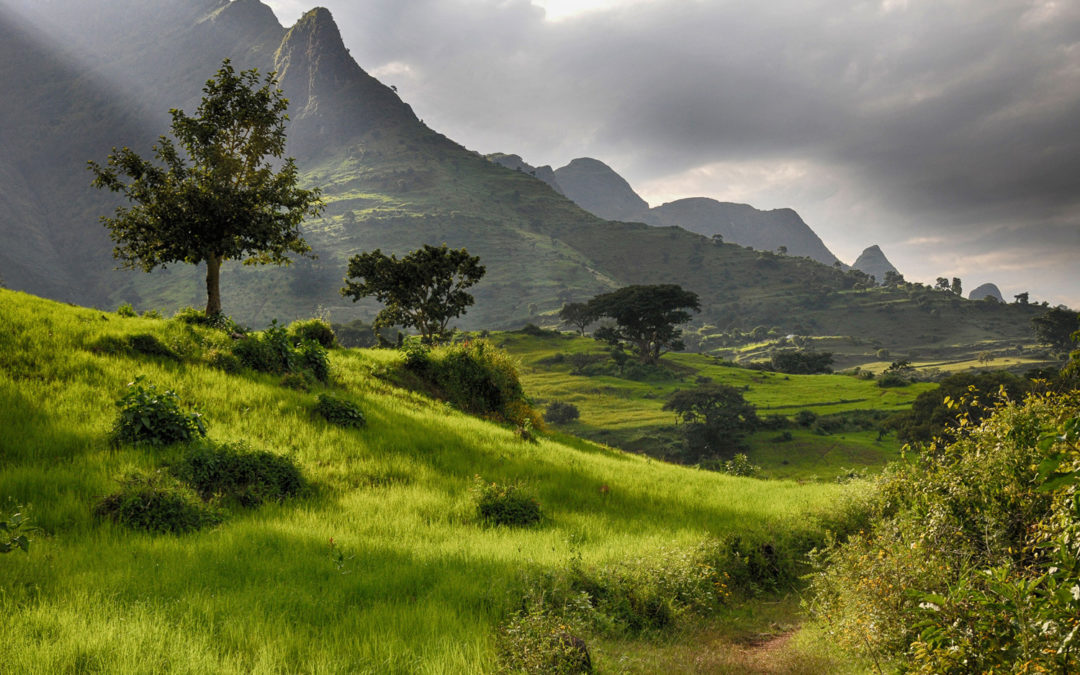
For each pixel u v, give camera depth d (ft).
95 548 31.86
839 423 343.87
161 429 50.39
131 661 19.22
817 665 26.16
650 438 336.70
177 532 36.76
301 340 100.99
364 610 26.40
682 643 30.78
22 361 61.41
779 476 279.49
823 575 33.40
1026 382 251.60
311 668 20.43
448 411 95.55
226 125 102.06
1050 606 12.84
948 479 27.25
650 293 521.24
